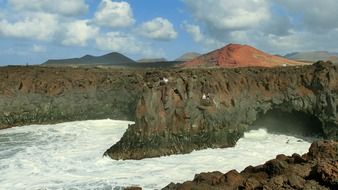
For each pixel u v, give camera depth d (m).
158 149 26.95
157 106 28.41
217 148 28.66
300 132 33.44
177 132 28.14
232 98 31.72
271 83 33.47
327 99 31.84
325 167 13.01
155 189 19.36
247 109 32.28
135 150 26.53
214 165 24.06
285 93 32.88
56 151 27.47
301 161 15.36
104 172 22.92
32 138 31.89
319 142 15.66
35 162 24.86
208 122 29.59
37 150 27.81
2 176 22.12
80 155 26.52
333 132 31.41
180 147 27.56
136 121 27.91
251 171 15.51
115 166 24.30
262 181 13.84
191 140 28.31
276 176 13.56
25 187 20.25
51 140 31.03
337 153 14.85
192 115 29.03
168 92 28.98
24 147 28.70
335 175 12.62
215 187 14.16
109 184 20.52
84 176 22.12
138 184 20.30
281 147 28.89
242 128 31.58
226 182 14.62
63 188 20.00
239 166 23.77
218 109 30.50
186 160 25.44
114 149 26.61
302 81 33.12
